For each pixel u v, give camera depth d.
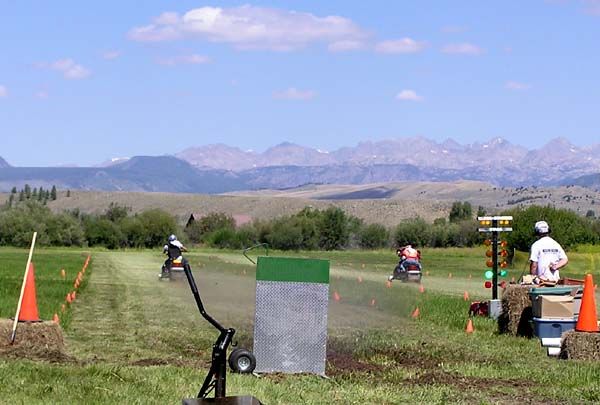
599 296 35.72
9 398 10.48
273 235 99.50
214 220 108.81
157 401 10.66
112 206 116.06
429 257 82.25
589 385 13.04
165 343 17.44
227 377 12.50
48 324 14.86
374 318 23.12
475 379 13.52
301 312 13.79
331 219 100.19
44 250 94.31
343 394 11.89
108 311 24.59
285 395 11.56
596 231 69.69
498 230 23.97
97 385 11.38
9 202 113.62
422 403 11.49
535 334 18.56
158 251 97.00
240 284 37.62
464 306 26.78
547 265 19.72
